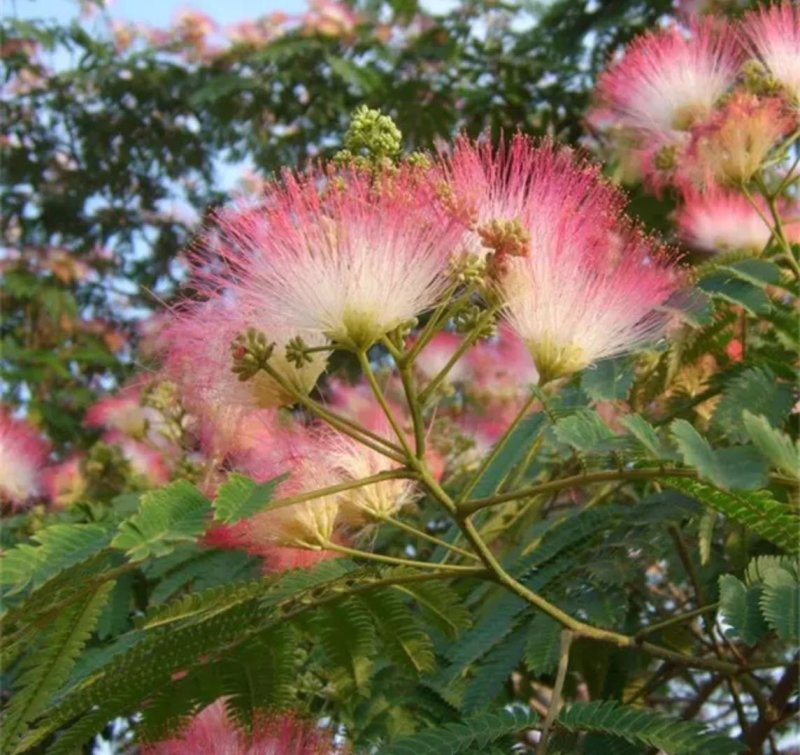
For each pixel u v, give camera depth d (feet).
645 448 0.78
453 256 0.85
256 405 0.88
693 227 1.35
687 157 1.28
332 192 0.84
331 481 0.93
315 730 1.01
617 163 1.52
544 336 0.89
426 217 0.84
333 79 3.02
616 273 0.92
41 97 4.03
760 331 1.15
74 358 3.15
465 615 1.01
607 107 1.49
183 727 0.97
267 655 0.97
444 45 2.76
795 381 1.01
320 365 0.87
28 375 2.87
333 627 1.00
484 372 1.65
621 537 1.12
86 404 2.73
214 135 3.50
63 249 3.65
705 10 1.71
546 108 2.61
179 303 0.92
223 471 0.95
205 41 3.57
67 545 0.75
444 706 1.18
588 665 1.25
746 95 1.21
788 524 0.81
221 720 1.02
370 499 0.94
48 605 0.82
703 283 1.08
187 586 1.27
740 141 1.19
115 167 3.96
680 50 1.32
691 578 1.21
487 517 1.28
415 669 1.02
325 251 0.82
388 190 0.84
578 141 2.40
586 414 0.83
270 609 0.96
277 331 0.86
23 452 1.85
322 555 0.96
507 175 0.93
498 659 1.06
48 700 0.89
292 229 0.84
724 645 1.34
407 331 0.85
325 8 2.98
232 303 0.88
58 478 1.80
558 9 2.56
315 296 0.82
